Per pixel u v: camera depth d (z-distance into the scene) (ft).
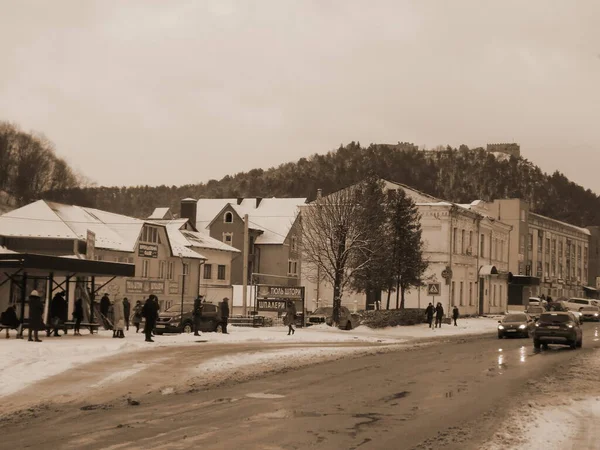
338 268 163.22
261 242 284.00
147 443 37.32
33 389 55.98
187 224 240.94
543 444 40.01
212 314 131.75
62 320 106.63
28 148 353.72
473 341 134.92
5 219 165.27
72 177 371.97
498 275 271.90
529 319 153.38
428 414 49.08
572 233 394.93
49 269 96.53
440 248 215.51
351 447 37.65
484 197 650.02
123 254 179.01
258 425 43.24
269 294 157.69
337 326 157.48
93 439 38.19
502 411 51.03
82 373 65.82
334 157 647.56
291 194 581.94
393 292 203.21
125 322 133.08
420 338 144.25
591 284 431.43
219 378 66.54
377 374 73.41
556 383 68.33
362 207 169.48
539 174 650.43
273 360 85.10
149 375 66.49
